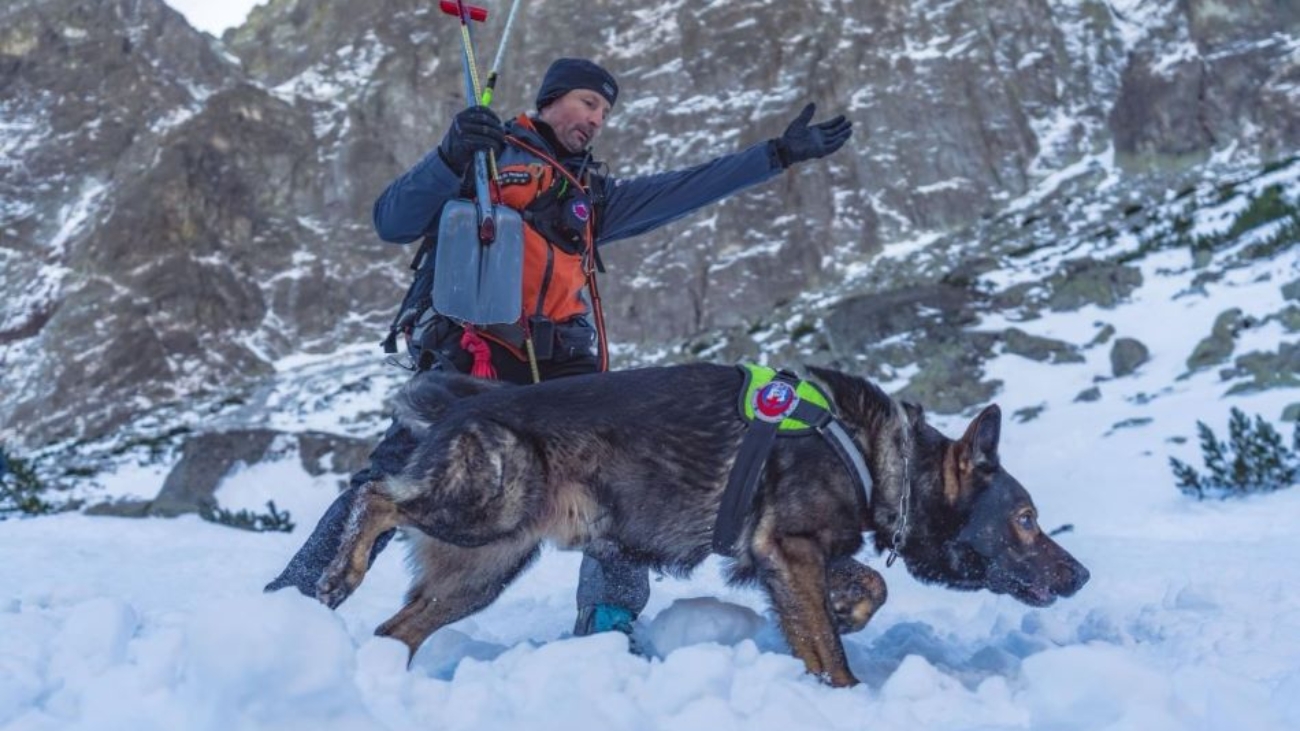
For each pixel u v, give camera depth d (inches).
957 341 585.6
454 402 147.3
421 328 167.5
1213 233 642.2
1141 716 101.8
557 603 221.5
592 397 142.9
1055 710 108.5
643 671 125.1
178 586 248.1
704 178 177.3
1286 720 104.1
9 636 133.8
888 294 637.3
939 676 127.6
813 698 122.6
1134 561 271.0
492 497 137.3
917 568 156.5
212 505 525.7
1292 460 386.9
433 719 110.3
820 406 145.1
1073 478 426.6
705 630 148.3
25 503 547.5
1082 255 673.0
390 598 233.8
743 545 143.0
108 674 109.3
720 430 142.6
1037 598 152.3
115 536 409.1
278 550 359.6
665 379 145.2
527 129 170.6
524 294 166.9
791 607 139.8
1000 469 154.4
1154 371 522.6
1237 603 184.5
